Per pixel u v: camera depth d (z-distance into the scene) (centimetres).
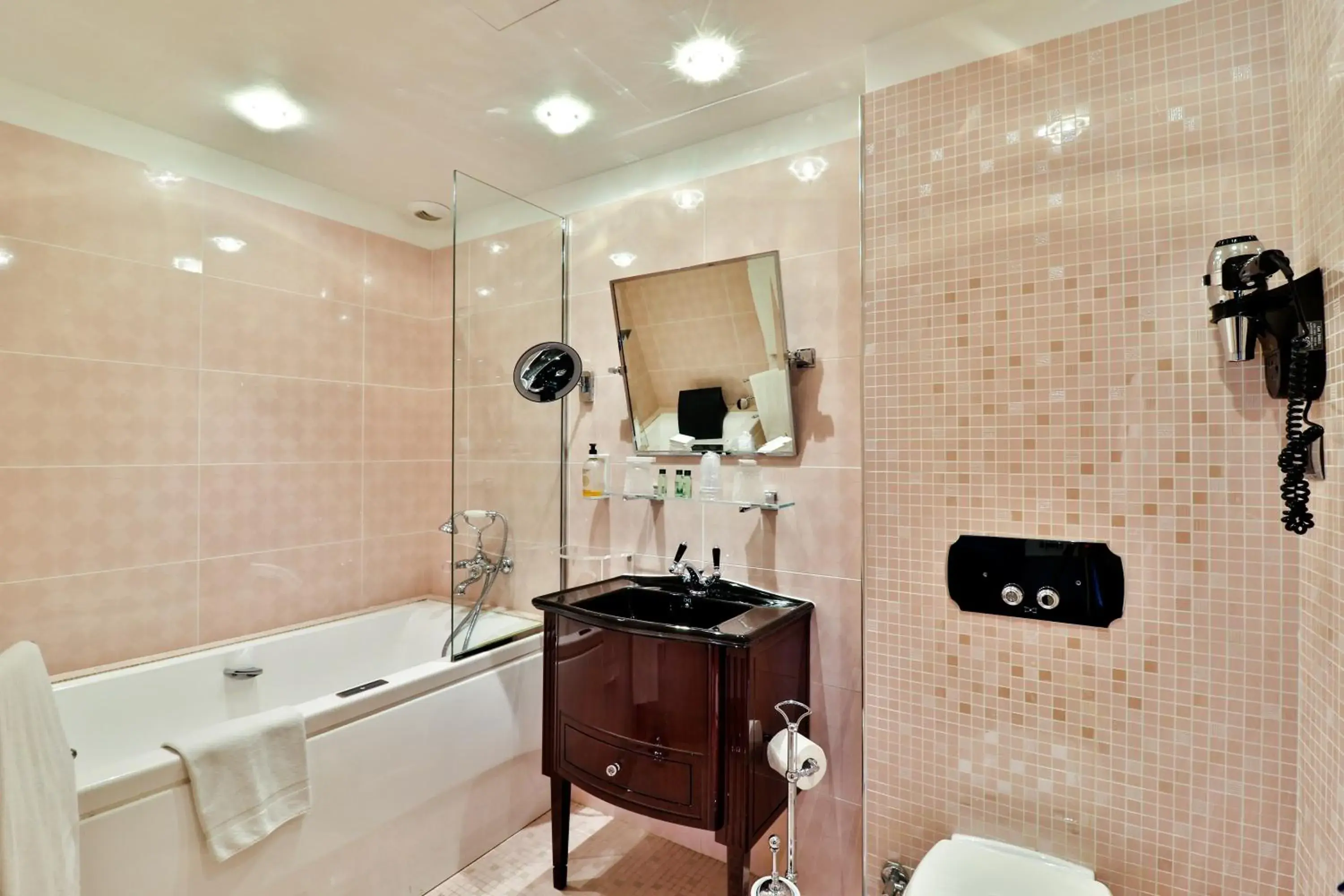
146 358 204
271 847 151
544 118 195
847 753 180
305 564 249
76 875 116
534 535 236
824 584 184
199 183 216
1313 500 107
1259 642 118
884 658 156
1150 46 127
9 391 176
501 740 213
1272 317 107
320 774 161
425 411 297
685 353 207
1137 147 129
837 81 176
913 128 153
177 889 136
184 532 213
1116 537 130
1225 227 121
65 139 186
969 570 145
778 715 167
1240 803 119
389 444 280
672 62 167
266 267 236
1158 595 126
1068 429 135
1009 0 142
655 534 219
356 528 267
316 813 160
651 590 202
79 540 190
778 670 168
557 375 231
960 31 147
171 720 201
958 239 147
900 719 154
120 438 198
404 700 183
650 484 218
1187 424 124
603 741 170
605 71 171
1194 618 123
